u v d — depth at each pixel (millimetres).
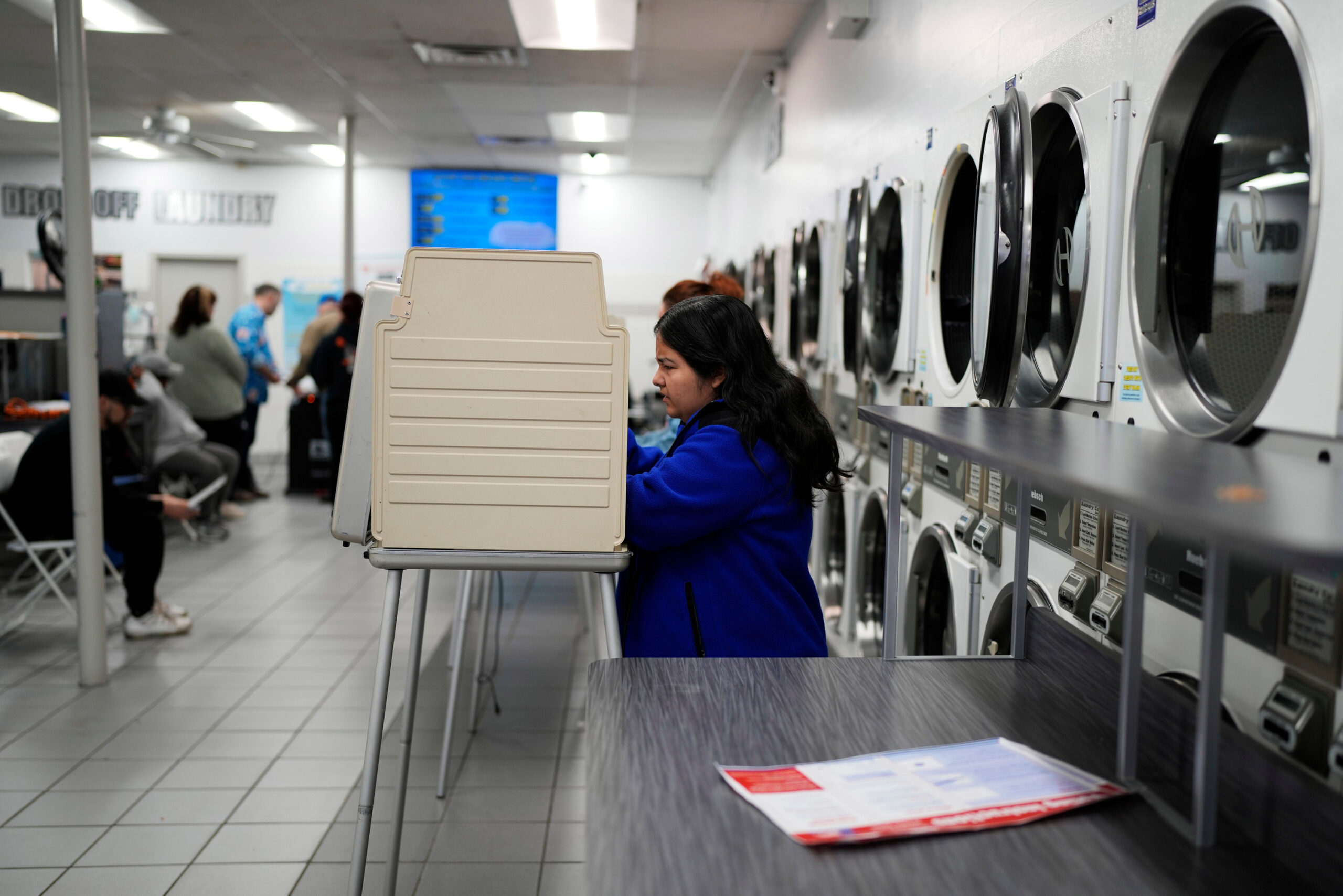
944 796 1059
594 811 1029
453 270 1570
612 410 1593
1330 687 1092
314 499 8133
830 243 4398
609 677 1440
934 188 2805
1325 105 1165
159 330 10555
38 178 10125
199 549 6133
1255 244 1438
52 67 6625
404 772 1979
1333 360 1142
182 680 3766
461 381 1576
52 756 3051
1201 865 941
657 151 9461
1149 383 1580
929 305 2816
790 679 1437
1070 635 1415
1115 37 1729
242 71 6727
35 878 2344
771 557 1805
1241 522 650
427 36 5848
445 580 5438
